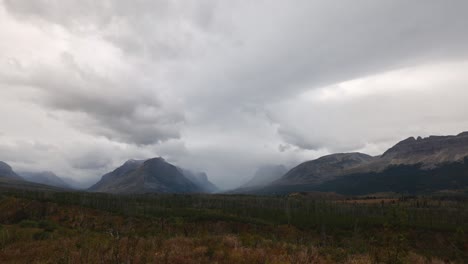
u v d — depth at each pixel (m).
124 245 21.75
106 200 149.75
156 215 121.81
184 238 27.78
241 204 178.50
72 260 18.11
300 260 19.36
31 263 19.38
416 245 87.50
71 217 102.25
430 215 128.75
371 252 19.66
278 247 24.47
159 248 22.22
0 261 20.52
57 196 140.38
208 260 18.55
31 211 103.12
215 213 129.38
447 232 94.44
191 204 172.50
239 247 23.06
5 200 108.81
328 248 26.25
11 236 32.53
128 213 115.81
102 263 17.47
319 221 120.12
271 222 122.06
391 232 14.98
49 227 58.19
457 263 44.84
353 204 181.62
